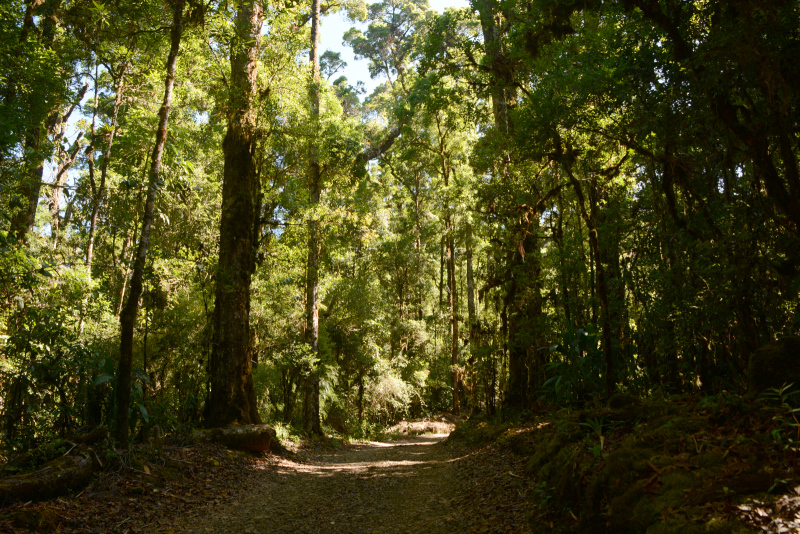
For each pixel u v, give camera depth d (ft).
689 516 10.02
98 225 57.26
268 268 55.36
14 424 27.02
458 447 45.75
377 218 106.42
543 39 36.06
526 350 46.62
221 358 40.40
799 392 12.25
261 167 50.78
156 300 43.34
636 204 34.73
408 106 93.15
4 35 34.14
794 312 21.17
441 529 18.02
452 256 96.12
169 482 24.85
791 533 8.31
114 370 29.01
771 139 21.34
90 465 22.02
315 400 62.69
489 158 47.11
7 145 32.78
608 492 14.06
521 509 18.08
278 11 45.21
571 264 38.11
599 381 31.89
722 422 14.84
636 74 26.89
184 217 58.59
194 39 40.14
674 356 28.19
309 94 61.67
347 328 81.76
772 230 21.72
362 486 28.27
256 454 36.96
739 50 18.26
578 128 29.71
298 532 19.21
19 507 17.85
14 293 31.53
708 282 22.70
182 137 48.24
